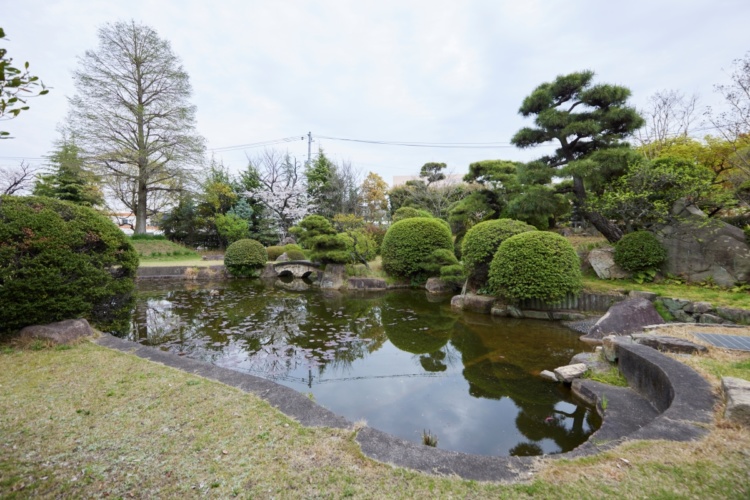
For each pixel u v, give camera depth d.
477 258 6.23
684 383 2.21
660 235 5.67
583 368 3.19
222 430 1.87
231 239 15.60
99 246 3.92
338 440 1.78
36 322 3.41
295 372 3.60
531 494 1.37
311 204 17.58
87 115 13.09
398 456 1.66
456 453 1.69
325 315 6.02
